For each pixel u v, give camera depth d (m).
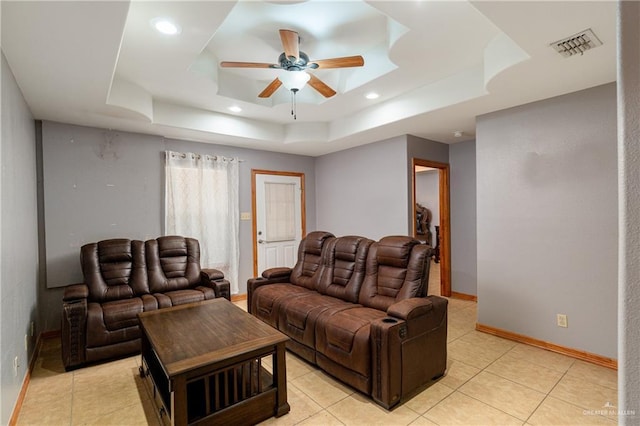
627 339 0.57
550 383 2.44
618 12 0.58
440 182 5.02
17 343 2.28
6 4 1.59
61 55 2.12
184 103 3.80
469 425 1.98
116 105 3.06
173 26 2.18
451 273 5.00
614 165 2.63
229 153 4.97
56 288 3.55
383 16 2.57
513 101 3.05
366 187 4.96
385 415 2.09
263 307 3.38
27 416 2.13
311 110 4.15
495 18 1.81
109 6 1.65
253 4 2.38
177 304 3.25
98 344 2.81
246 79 3.79
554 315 2.98
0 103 1.99
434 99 3.29
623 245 0.58
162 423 2.00
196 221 4.55
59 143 3.58
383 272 2.92
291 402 2.25
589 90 2.75
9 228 2.15
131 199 4.04
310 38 2.89
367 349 2.21
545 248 3.02
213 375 1.87
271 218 5.45
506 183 3.29
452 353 2.98
